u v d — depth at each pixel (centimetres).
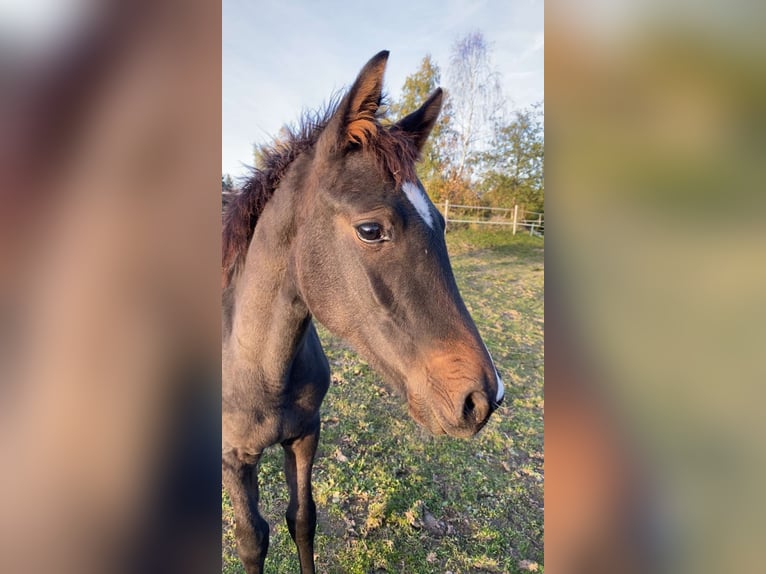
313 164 159
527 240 1103
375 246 141
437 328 139
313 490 298
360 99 146
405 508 287
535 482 314
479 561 252
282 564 251
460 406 133
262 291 171
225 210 185
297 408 193
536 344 541
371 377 450
